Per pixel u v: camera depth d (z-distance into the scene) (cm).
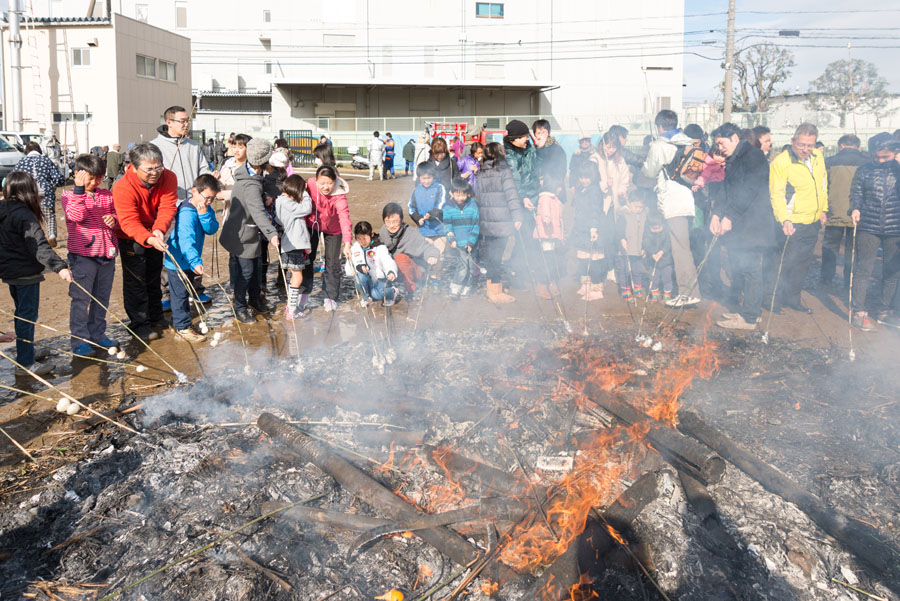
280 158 764
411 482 361
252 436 414
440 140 836
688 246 698
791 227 653
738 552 308
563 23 3962
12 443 416
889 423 429
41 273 533
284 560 303
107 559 307
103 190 575
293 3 3847
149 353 588
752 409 454
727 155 639
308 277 816
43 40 2916
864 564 300
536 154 812
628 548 300
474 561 296
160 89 3300
